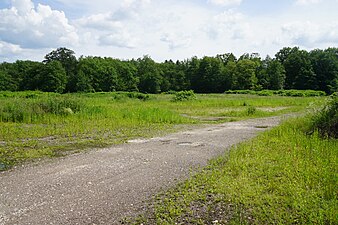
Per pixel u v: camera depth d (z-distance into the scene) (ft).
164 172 23.79
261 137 36.47
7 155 29.63
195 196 18.60
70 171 24.14
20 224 15.44
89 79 255.91
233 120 62.75
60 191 19.83
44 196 18.98
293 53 297.74
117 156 29.09
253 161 25.20
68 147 33.53
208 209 16.92
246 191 18.88
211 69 299.17
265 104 108.17
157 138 39.45
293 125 41.16
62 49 296.51
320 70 260.42
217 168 24.59
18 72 264.93
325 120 35.91
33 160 27.76
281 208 16.62
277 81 271.28
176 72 321.11
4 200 18.37
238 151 28.76
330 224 14.62
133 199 18.56
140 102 111.34
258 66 313.73
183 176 22.71
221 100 120.37
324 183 19.19
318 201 16.97
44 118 54.70
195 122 58.34
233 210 16.74
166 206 17.40
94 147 33.55
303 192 18.26
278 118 65.77
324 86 256.32
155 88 293.64
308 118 40.09
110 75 266.98
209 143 35.63
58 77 241.76
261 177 21.49
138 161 27.14
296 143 31.65
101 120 55.31
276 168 23.12
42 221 15.76
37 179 22.18
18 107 57.16
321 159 24.50
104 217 16.24
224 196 18.47
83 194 19.33
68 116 57.82
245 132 44.50
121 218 16.11
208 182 20.94
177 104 104.83
